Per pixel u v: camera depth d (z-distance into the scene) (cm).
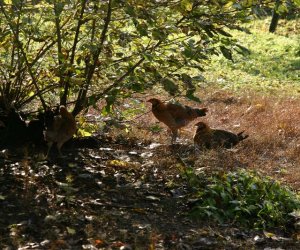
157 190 759
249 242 640
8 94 858
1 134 859
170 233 630
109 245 576
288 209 745
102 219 638
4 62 882
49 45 841
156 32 746
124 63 866
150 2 753
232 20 784
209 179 769
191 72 1816
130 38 788
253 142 1023
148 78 797
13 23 776
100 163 835
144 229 628
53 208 655
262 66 2105
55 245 563
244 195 742
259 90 1659
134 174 805
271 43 2547
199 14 772
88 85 822
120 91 805
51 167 785
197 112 1001
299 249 637
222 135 968
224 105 1362
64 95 849
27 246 558
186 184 780
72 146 895
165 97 1333
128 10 723
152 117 1147
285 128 1155
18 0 724
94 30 810
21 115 887
